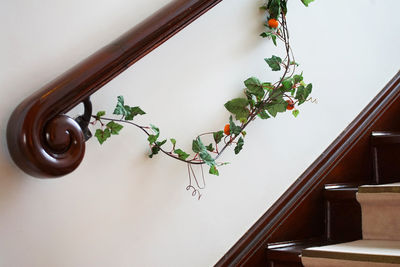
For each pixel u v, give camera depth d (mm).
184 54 1392
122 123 1259
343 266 1307
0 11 1066
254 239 1534
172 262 1354
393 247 1371
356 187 1671
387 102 1984
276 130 1638
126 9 1265
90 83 1051
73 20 1174
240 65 1527
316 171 1732
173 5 1180
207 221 1439
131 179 1276
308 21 1740
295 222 1637
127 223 1264
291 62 1559
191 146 1404
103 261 1215
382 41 2018
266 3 1600
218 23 1474
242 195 1532
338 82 1841
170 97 1358
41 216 1114
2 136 1058
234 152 1503
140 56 1138
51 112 1004
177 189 1374
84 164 1190
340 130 1844
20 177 1084
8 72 1073
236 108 1454
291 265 1479
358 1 1924
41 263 1111
